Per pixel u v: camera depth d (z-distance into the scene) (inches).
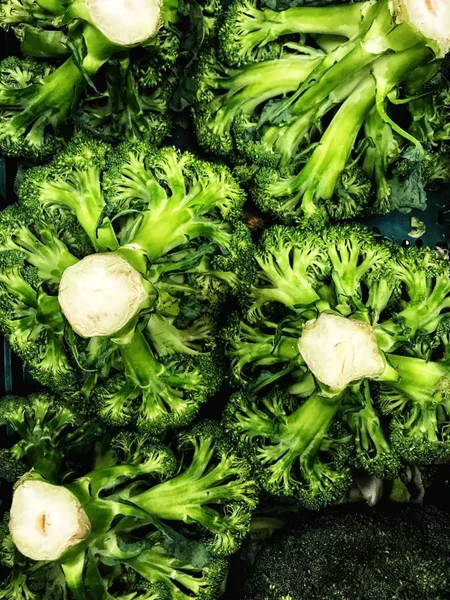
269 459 16.4
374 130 16.6
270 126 16.4
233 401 16.8
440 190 19.6
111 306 13.2
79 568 14.8
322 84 15.2
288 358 16.4
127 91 16.3
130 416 16.6
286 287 16.1
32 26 16.6
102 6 13.9
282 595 16.8
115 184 15.4
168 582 16.2
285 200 16.7
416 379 15.3
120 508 15.1
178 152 15.6
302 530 17.4
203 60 17.1
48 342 16.1
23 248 15.6
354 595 16.5
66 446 16.9
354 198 17.4
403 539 17.0
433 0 13.7
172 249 15.4
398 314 15.8
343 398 15.6
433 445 16.0
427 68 15.4
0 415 16.8
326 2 16.3
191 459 17.3
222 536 16.4
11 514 14.5
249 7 16.3
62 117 16.4
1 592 15.7
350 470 17.1
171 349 16.8
